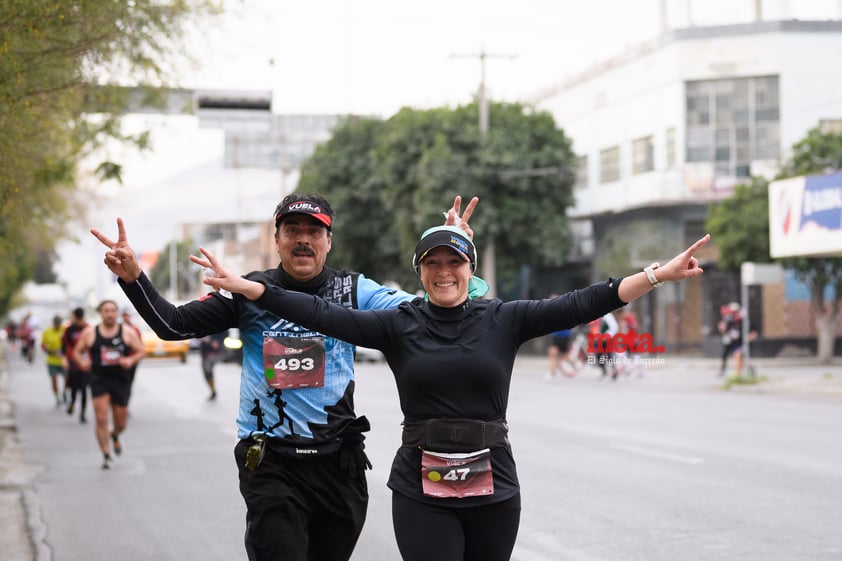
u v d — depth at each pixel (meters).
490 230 44.84
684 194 44.88
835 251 26.89
